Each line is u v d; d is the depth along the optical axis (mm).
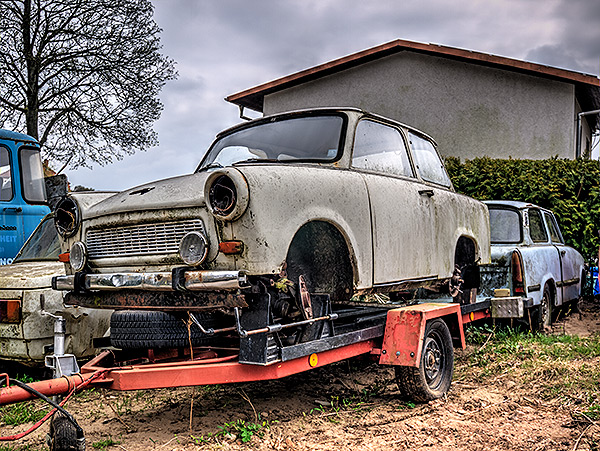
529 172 10914
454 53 16094
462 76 16469
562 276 8445
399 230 4582
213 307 3346
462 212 5746
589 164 10977
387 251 4414
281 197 3512
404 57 17172
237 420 4141
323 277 4242
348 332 4188
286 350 3500
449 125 16578
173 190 3680
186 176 3963
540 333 7270
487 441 3699
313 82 18766
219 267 3428
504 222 7668
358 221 4113
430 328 4578
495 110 16062
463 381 5230
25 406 4613
